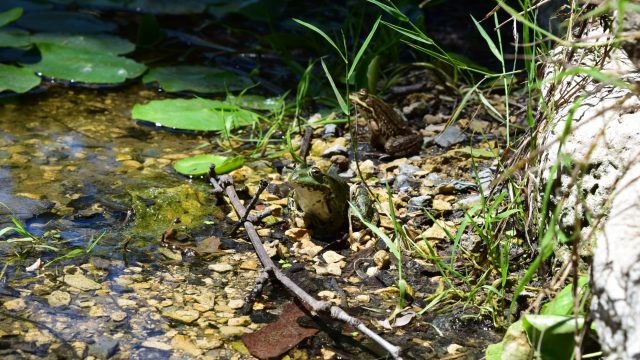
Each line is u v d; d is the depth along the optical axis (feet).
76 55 28.73
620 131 14.56
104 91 27.30
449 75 28.19
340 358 14.24
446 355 14.35
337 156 22.31
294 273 17.16
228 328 15.03
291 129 24.09
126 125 24.73
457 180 21.16
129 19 33.65
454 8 35.60
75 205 19.49
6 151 22.22
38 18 31.96
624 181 13.71
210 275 16.89
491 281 16.38
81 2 34.63
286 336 14.74
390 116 23.21
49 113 25.17
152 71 28.35
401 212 19.61
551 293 13.98
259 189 18.13
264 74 29.19
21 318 14.93
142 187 20.65
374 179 21.57
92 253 17.44
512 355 12.92
